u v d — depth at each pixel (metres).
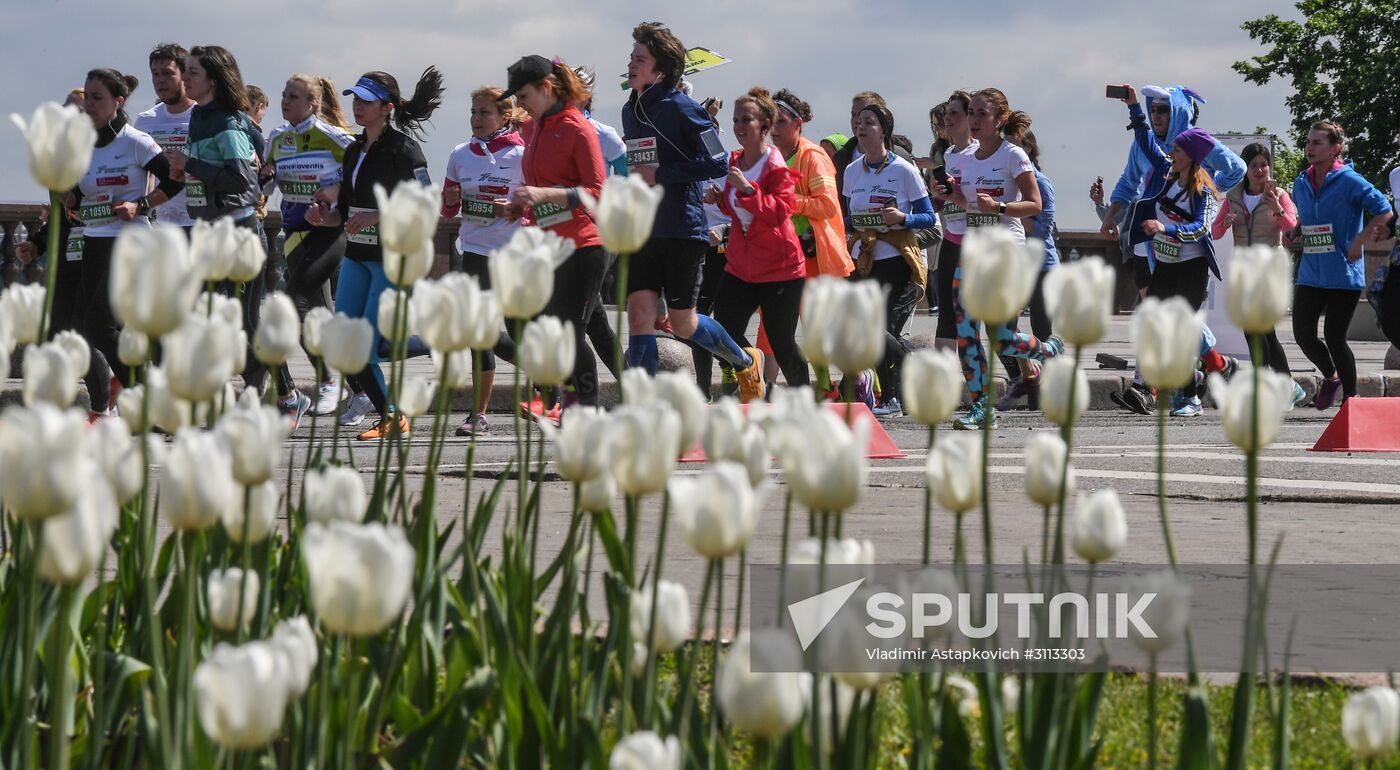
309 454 5.47
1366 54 93.88
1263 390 3.58
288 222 19.92
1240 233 27.11
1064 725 3.83
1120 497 13.21
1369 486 14.07
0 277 33.28
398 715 4.44
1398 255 23.58
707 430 3.81
